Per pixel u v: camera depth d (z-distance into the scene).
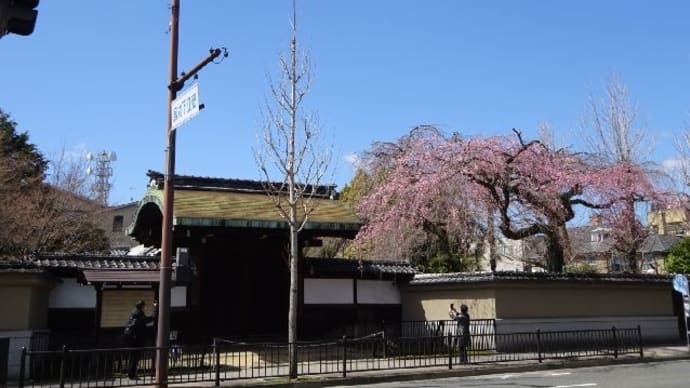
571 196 22.81
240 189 21.97
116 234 50.50
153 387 13.02
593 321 22.39
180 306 19.56
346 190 31.36
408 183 23.16
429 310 21.77
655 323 24.08
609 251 27.62
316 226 19.05
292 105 17.25
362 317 21.58
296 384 13.91
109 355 15.59
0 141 30.45
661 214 28.53
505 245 25.67
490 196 22.25
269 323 20.77
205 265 20.17
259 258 21.05
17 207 27.17
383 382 14.72
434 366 16.27
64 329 17.38
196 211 18.30
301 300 20.58
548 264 23.62
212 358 16.03
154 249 23.83
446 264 27.25
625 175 23.09
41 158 35.94
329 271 21.03
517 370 16.56
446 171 22.09
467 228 22.53
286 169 16.50
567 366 17.33
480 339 19.83
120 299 17.38
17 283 15.19
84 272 16.84
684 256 34.06
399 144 25.77
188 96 12.29
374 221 23.89
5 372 13.22
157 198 17.62
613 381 13.87
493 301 20.28
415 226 23.66
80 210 33.91
